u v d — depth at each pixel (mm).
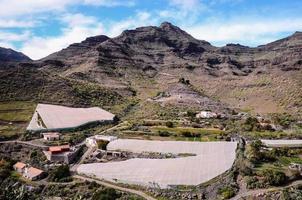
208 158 159000
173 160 160125
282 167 147250
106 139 188500
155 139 186125
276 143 178250
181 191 136375
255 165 149250
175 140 183750
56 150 172625
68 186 145625
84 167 161000
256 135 193250
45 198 134375
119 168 157000
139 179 146125
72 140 195250
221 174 144625
